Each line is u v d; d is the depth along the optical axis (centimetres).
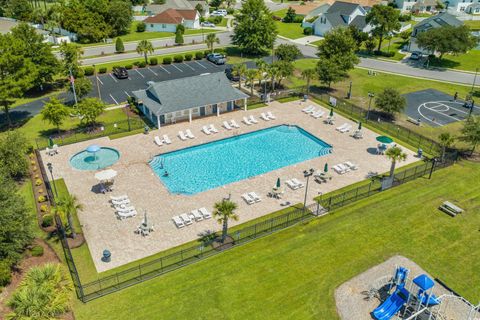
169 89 5591
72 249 3291
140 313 2723
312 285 2977
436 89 7012
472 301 2861
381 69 8112
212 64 8162
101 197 3953
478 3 13688
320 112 5872
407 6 13938
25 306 2278
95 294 2866
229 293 2898
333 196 4022
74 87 5644
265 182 4275
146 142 5009
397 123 5678
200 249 3288
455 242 3434
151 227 3491
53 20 10112
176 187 4166
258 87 6944
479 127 4606
